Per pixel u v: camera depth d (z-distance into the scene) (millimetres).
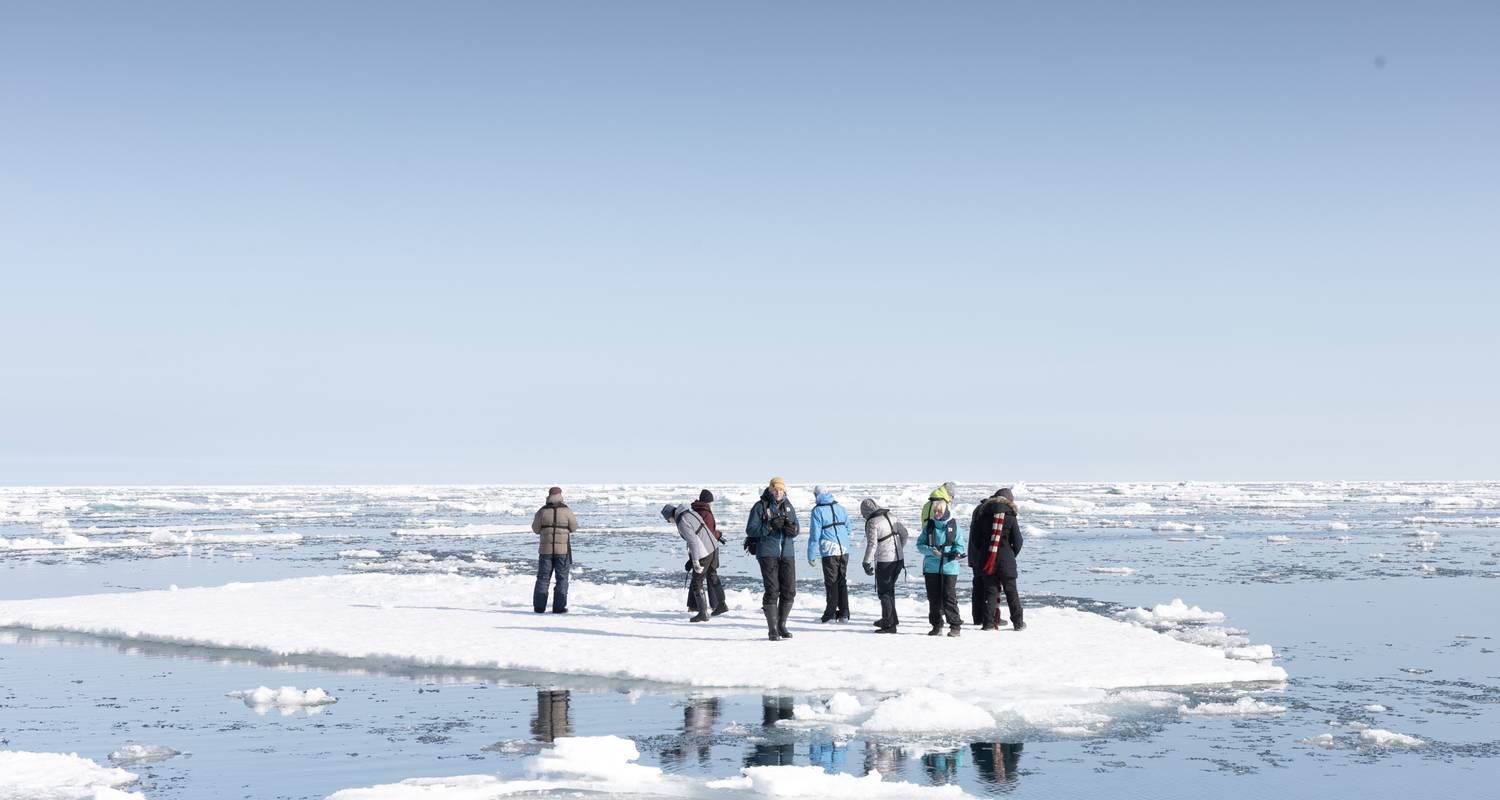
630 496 129000
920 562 33531
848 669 12953
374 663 14250
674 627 16750
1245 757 9273
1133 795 8133
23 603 20422
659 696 11914
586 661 13555
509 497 130125
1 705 11633
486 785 8312
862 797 8008
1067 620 17500
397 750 9570
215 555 36719
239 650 15445
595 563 31672
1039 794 8148
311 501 112188
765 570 15141
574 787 8266
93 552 38531
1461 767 8984
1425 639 16562
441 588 23062
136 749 9391
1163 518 66562
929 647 14547
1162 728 10391
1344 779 8602
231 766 9062
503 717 10875
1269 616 19453
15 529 55344
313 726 10531
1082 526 55812
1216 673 12812
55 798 8062
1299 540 43156
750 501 99812
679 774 8703
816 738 9930
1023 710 10906
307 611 18969
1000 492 16484
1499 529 51750
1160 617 18984
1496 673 13609
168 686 12695
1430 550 37188
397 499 121125
